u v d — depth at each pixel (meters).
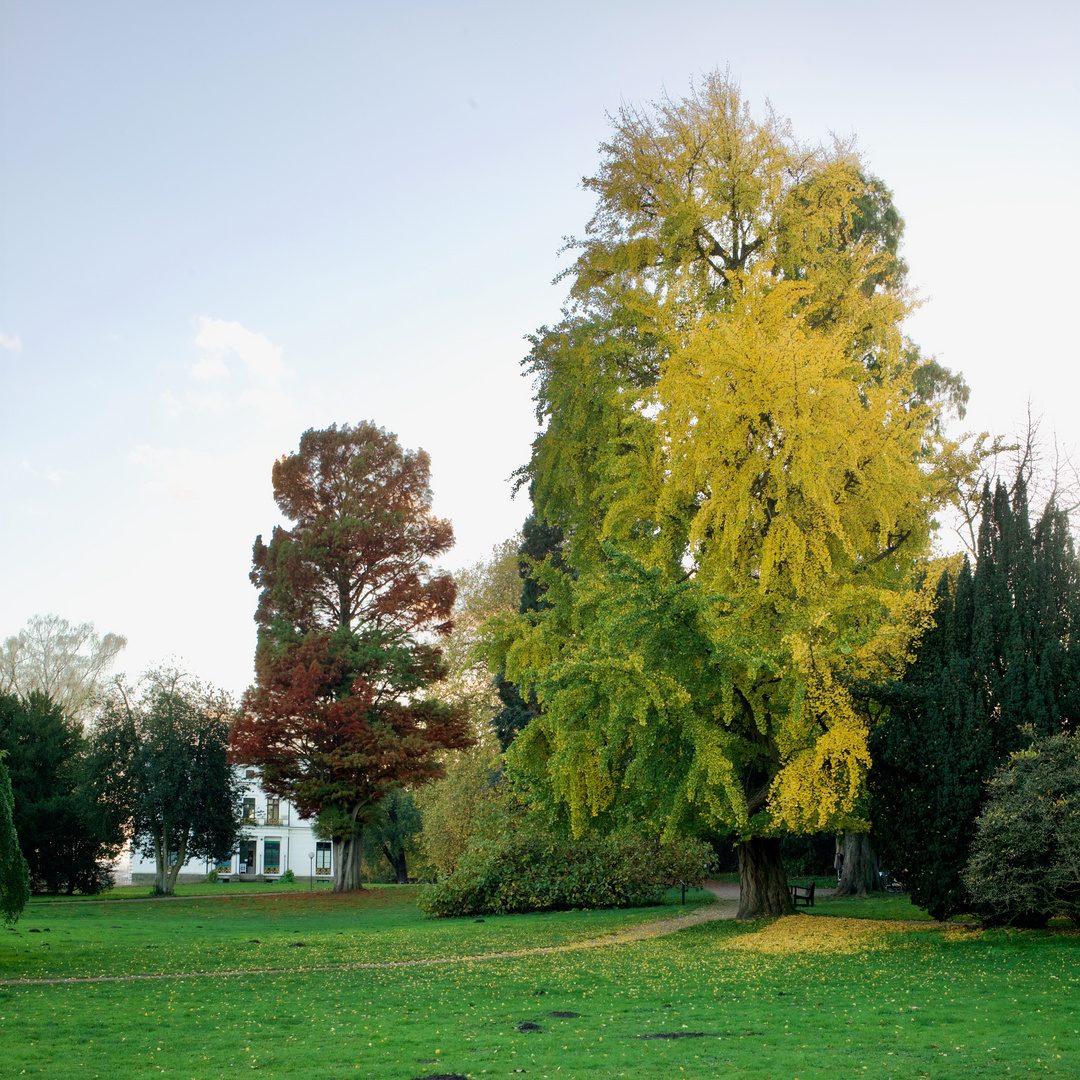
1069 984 11.62
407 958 18.00
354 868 39.94
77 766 43.44
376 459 43.09
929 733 16.83
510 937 21.58
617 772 18.62
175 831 39.59
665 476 18.27
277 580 40.44
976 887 15.67
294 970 16.22
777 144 21.64
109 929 24.70
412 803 54.88
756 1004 11.69
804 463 16.36
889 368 19.25
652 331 19.48
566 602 20.95
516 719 39.09
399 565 41.06
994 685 16.56
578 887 28.22
